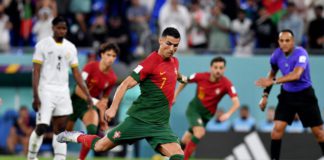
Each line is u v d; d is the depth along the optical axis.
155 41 52.62
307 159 46.34
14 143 49.31
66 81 31.31
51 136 47.88
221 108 49.62
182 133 50.00
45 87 30.86
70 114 31.70
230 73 50.91
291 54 31.95
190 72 50.78
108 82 34.31
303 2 56.09
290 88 32.44
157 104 25.70
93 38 53.06
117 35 52.62
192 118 37.81
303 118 32.72
